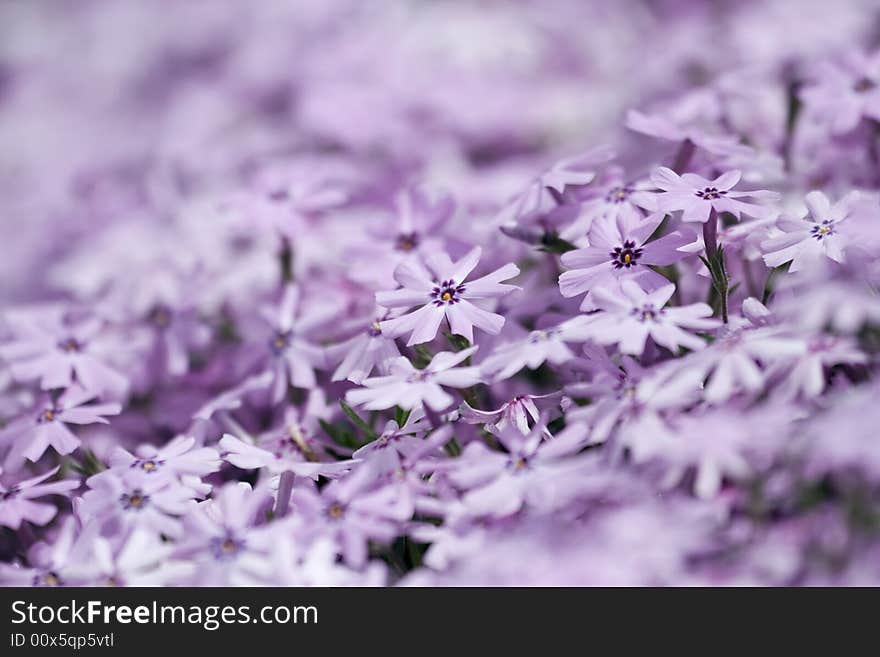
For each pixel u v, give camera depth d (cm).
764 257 40
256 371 44
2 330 45
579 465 38
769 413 37
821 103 44
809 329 38
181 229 53
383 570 37
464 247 44
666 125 43
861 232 39
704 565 37
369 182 57
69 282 52
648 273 39
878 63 44
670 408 38
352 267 43
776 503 37
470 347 40
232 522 38
